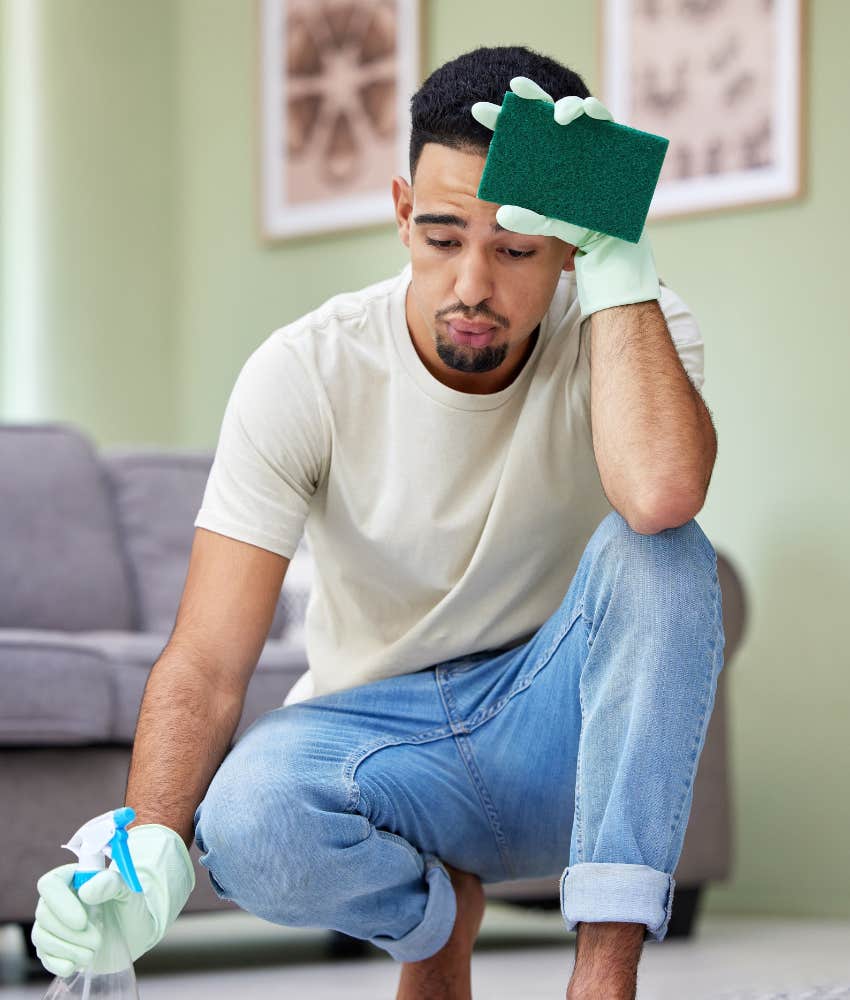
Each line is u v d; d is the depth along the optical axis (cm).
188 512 358
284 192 440
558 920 345
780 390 352
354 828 144
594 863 132
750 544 354
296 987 243
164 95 467
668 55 372
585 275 149
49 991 120
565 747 151
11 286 474
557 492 158
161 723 144
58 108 471
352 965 274
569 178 142
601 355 146
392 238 416
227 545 153
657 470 137
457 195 141
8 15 474
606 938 131
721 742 311
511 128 138
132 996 120
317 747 150
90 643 272
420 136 145
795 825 345
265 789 141
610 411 142
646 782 132
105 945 119
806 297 349
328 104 430
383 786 151
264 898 144
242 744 150
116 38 468
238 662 151
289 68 439
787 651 348
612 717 135
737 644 308
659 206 372
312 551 168
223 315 454
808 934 312
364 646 165
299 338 158
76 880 119
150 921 127
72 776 265
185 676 147
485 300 144
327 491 160
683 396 143
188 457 367
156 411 465
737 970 256
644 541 137
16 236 474
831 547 342
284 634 342
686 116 369
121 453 363
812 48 352
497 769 155
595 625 139
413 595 162
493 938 311
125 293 467
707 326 364
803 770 344
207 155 459
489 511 158
